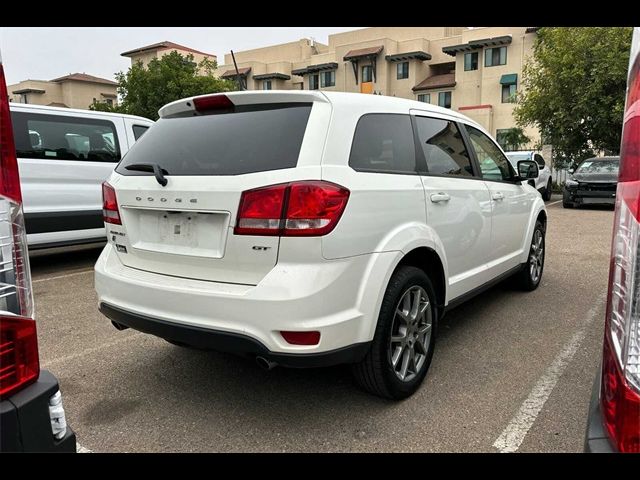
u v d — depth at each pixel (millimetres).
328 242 2438
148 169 2793
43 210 6172
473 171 3979
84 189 6594
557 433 2672
